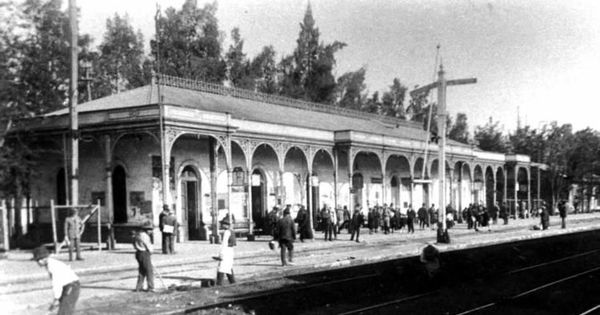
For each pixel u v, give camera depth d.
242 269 19.48
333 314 12.34
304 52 80.75
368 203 43.84
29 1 28.56
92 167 30.95
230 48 71.94
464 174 61.81
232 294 14.35
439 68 26.84
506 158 63.66
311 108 51.50
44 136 29.58
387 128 56.69
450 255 20.97
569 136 77.44
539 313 12.48
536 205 68.19
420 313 12.44
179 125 27.22
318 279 16.81
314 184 39.06
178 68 62.12
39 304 12.74
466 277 18.02
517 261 22.95
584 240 31.97
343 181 44.41
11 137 28.98
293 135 36.28
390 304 13.44
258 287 15.36
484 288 16.09
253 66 76.81
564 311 12.72
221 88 41.84
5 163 27.77
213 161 31.22
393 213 40.81
